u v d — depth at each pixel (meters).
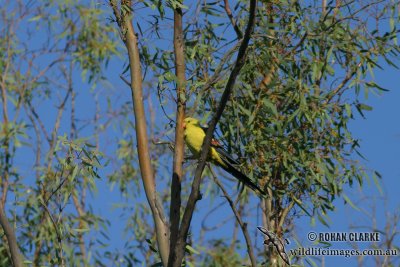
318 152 12.69
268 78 12.88
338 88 12.71
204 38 12.84
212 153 12.23
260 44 12.45
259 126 12.51
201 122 12.08
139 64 11.49
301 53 12.81
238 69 9.80
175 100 11.36
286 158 12.46
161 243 10.69
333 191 12.47
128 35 11.61
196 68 12.45
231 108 12.38
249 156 12.63
